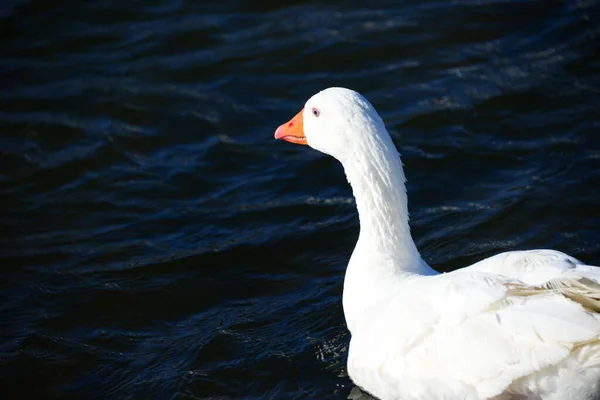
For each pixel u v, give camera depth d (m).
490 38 16.23
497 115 14.41
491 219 12.19
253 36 16.88
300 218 12.79
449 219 12.38
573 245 11.41
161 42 16.88
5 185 13.70
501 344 7.58
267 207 13.08
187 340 10.50
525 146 13.67
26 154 14.34
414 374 8.13
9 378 10.01
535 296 7.54
